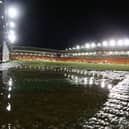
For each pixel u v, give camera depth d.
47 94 11.22
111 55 78.06
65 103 9.09
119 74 26.80
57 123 6.42
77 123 6.44
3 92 11.52
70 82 17.36
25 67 36.62
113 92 12.48
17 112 7.47
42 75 22.86
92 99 10.13
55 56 122.06
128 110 8.17
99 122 6.60
